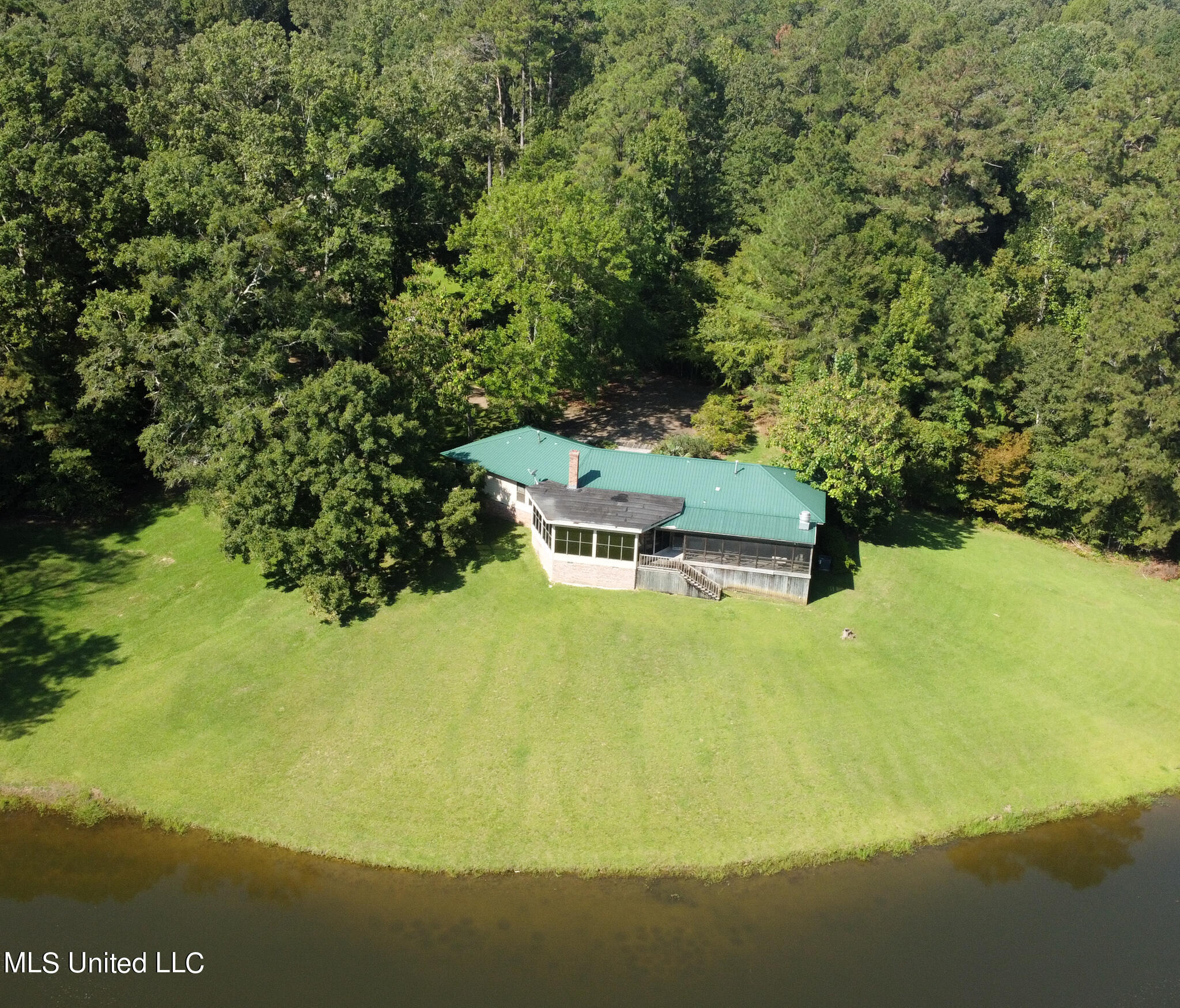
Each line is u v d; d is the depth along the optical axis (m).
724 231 81.50
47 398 51.06
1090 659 46.34
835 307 61.22
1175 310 53.09
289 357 53.28
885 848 34.34
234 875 32.28
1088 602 51.97
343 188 56.69
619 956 29.48
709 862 33.25
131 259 50.00
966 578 52.75
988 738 40.06
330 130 63.59
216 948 29.31
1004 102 89.88
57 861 32.84
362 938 29.81
